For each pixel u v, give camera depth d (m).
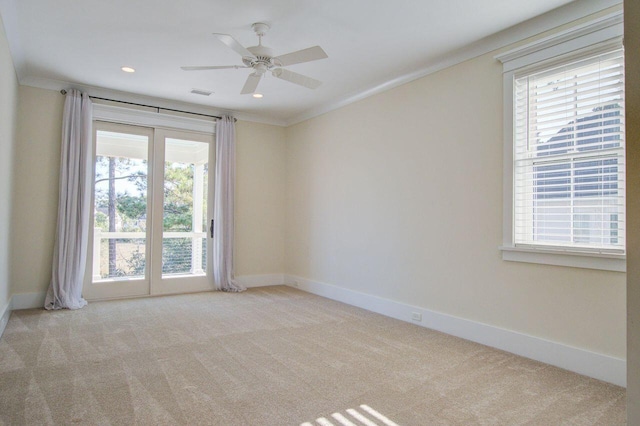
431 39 3.30
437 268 3.70
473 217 3.39
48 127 4.42
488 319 3.26
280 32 3.21
